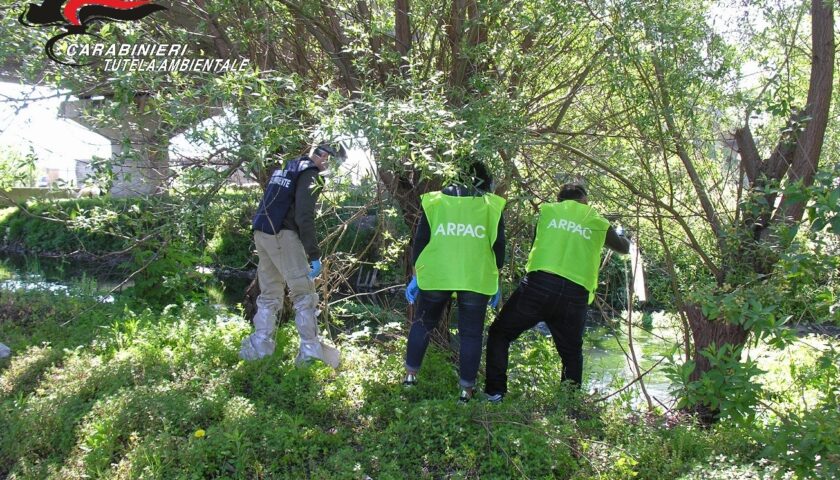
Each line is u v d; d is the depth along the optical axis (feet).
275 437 13.08
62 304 23.94
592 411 14.88
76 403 14.66
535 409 14.90
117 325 19.97
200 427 13.80
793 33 16.70
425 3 17.21
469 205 15.02
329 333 19.69
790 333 11.85
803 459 10.96
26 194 17.84
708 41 16.10
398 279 20.47
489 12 15.88
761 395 13.07
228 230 19.57
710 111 16.53
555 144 15.93
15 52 14.46
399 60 16.46
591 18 15.79
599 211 17.35
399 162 12.89
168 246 21.16
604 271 20.27
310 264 16.17
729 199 17.30
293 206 16.25
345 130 11.93
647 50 15.17
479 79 15.83
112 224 17.15
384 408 14.73
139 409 13.99
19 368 17.22
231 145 12.60
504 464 12.69
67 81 14.55
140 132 15.10
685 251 18.17
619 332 21.66
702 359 16.55
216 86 12.58
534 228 17.98
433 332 18.60
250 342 17.60
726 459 12.95
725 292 14.25
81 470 12.48
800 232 14.33
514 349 18.76
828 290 13.29
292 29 18.67
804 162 15.57
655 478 12.59
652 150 16.67
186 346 18.47
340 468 12.48
